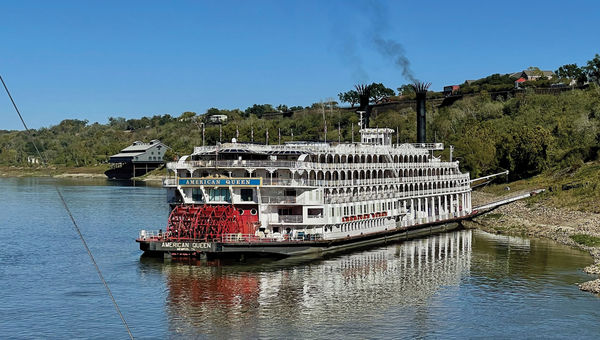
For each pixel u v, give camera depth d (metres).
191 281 67.81
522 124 181.25
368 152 92.69
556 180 136.00
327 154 84.50
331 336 51.94
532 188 135.50
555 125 167.25
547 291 65.00
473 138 167.75
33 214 128.12
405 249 88.25
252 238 77.12
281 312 57.81
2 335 52.25
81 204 148.50
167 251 75.62
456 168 120.25
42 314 57.47
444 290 65.56
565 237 96.50
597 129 153.25
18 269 74.56
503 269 75.12
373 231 93.00
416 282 68.81
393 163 99.00
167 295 62.75
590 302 61.16
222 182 79.44
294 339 51.31
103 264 76.06
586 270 73.81
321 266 75.69
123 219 118.94
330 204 81.94
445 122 198.00
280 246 76.25
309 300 61.59
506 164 156.75
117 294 63.28
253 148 84.00
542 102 197.50
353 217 86.94
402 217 101.75
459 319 56.25
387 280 69.62
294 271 72.81
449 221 110.44
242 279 68.81
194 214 76.12
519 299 62.34
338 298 62.34
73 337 51.81
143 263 76.06
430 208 112.75
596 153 141.38
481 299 62.31
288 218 79.88
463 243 93.81
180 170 83.00
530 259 80.88
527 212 118.19
